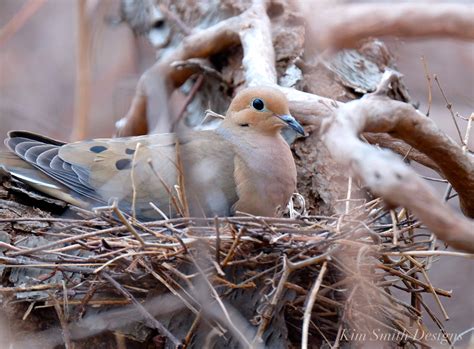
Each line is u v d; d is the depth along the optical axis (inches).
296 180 429.1
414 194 255.6
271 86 423.5
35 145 426.3
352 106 292.2
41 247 332.5
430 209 255.1
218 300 322.3
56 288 340.8
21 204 408.8
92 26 621.0
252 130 414.6
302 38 505.4
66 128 673.0
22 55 705.0
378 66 516.4
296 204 444.5
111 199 403.5
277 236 338.3
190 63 525.3
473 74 623.2
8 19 711.7
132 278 340.5
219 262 332.8
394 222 355.6
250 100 414.6
